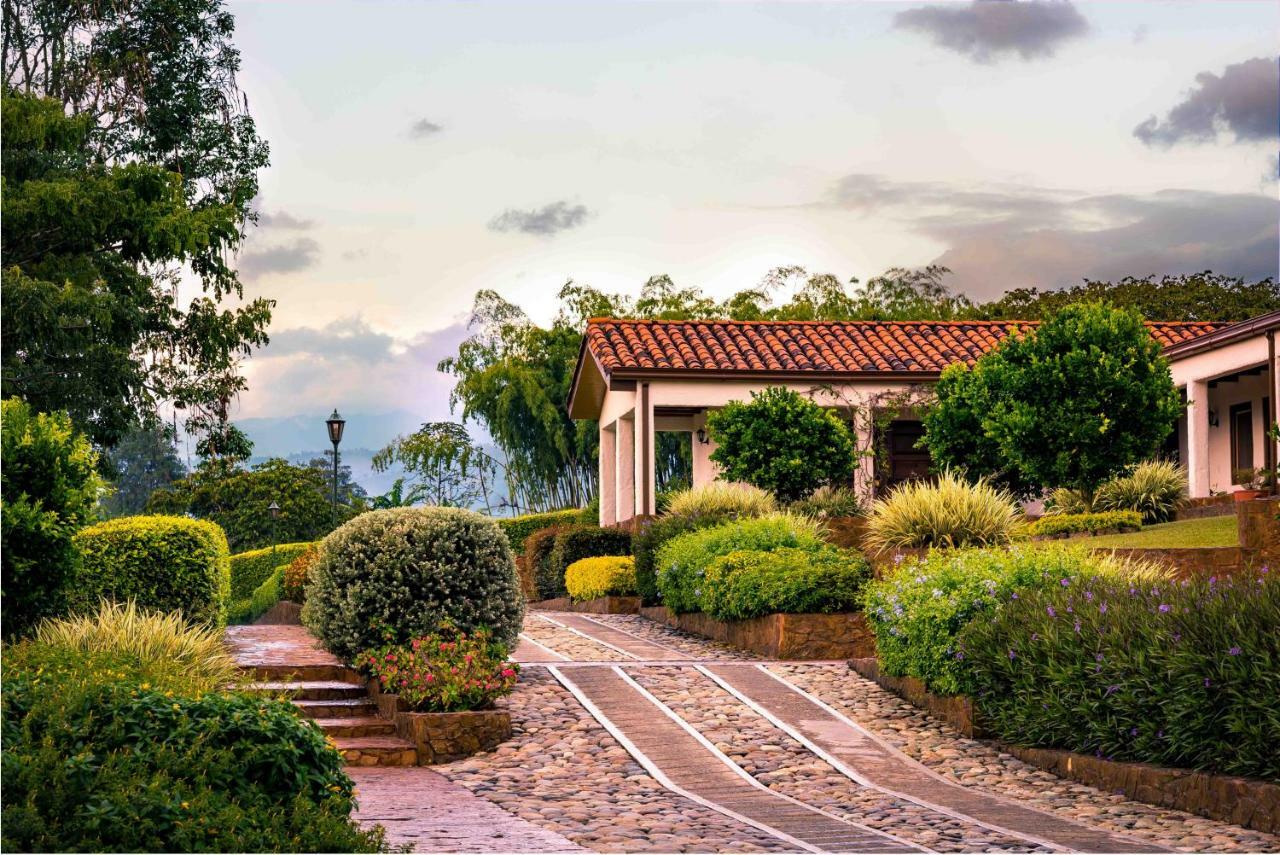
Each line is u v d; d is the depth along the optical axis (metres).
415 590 12.23
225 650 12.68
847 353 24.94
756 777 9.44
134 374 21.50
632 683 12.30
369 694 11.57
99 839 4.96
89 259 21.30
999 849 7.05
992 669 10.52
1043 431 18.17
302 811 5.55
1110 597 10.06
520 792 8.87
